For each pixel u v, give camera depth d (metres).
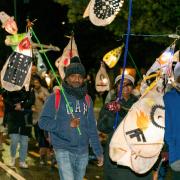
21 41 6.59
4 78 6.61
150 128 5.02
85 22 24.41
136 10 14.44
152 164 5.07
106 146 5.54
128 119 5.08
